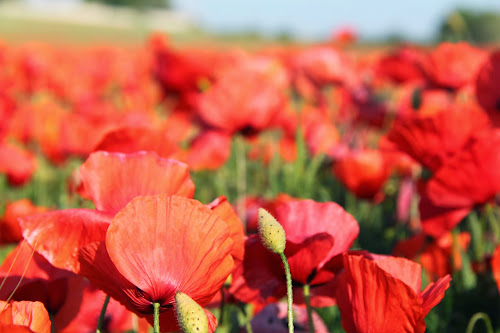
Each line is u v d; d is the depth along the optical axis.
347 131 1.86
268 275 0.60
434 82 1.39
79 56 3.34
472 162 0.74
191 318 0.48
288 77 1.90
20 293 0.59
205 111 1.14
